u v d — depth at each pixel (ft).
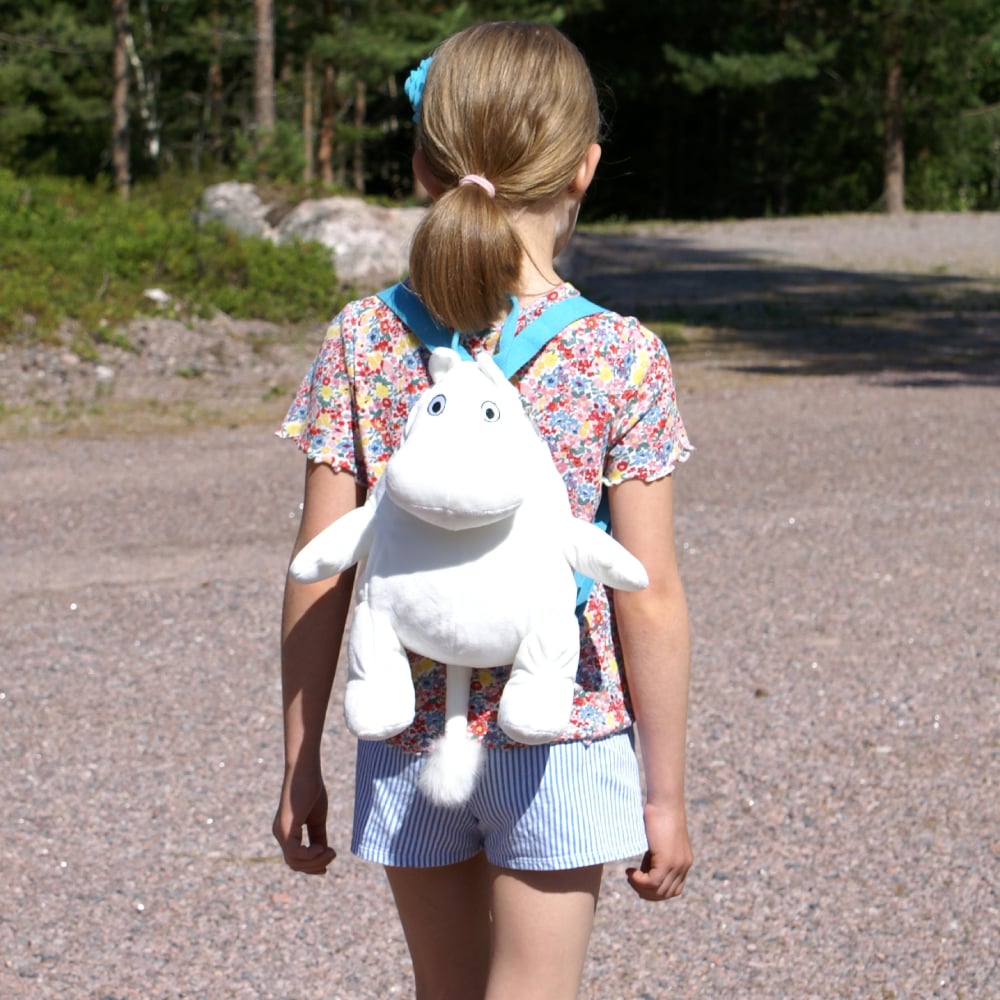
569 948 6.27
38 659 18.21
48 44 99.91
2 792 14.11
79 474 29.48
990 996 10.36
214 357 43.65
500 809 6.17
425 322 6.36
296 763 6.73
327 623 6.68
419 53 93.45
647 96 145.89
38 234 50.70
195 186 73.77
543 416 6.20
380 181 148.56
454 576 5.84
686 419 36.37
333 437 6.56
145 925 11.52
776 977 10.69
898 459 31.07
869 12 122.52
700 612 20.29
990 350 50.01
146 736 15.67
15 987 10.49
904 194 136.46
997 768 14.71
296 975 10.78
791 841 13.05
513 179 6.26
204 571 22.40
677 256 89.61
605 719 6.31
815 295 67.67
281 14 98.07
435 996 6.84
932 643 18.88
